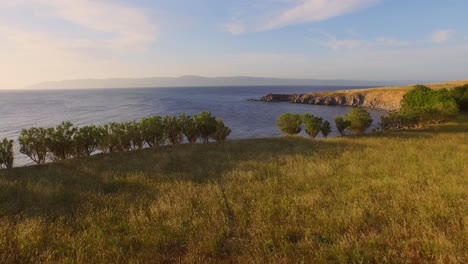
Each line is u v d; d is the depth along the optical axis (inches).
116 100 5354.3
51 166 558.6
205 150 706.8
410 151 621.0
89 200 346.0
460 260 184.9
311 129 971.9
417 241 216.1
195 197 347.6
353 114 1067.3
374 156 579.5
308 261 195.9
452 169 455.2
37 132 627.2
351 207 297.0
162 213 299.6
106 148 717.3
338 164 520.7
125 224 275.0
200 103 4503.0
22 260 210.1
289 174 449.7
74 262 205.3
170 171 500.7
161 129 801.6
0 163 564.1
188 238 242.5
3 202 342.6
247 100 5285.4
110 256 210.4
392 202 310.8
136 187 405.7
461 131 963.3
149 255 213.5
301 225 259.9
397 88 4067.4
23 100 5625.0
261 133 1754.4
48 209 317.7
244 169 502.0
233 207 302.8
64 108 3531.0
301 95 4798.2
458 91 1658.5
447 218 265.4
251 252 212.1
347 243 215.6
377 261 191.6
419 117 1146.0
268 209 295.9
